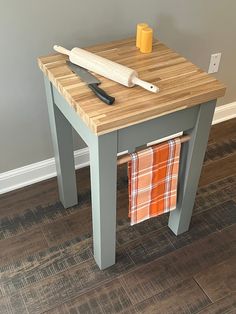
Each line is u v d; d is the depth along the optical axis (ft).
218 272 4.83
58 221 5.42
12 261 4.91
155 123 3.71
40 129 5.56
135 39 4.73
